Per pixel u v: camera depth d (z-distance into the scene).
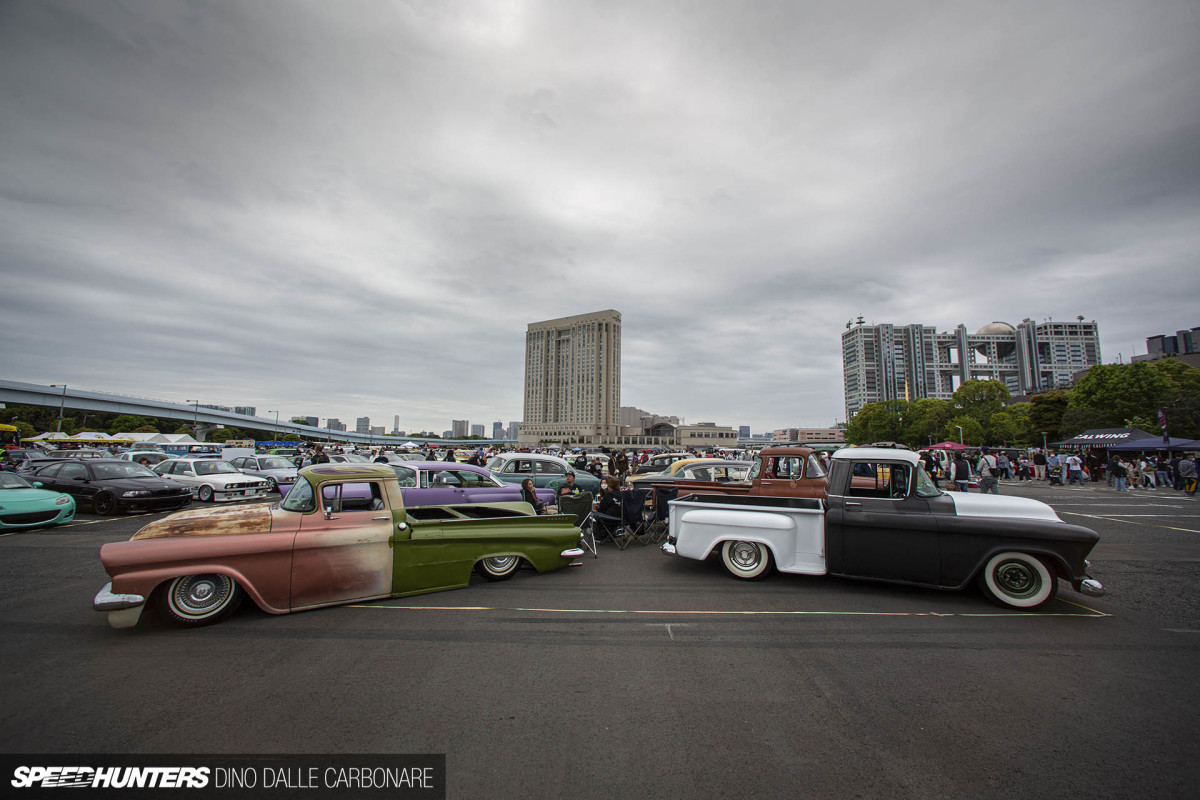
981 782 2.72
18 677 3.89
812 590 6.54
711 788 2.65
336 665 4.17
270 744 3.02
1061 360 180.12
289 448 54.66
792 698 3.67
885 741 3.12
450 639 4.77
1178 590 6.64
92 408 69.50
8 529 10.30
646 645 4.66
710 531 7.12
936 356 180.25
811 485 8.29
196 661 4.22
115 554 4.71
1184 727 3.30
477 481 10.59
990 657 4.43
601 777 2.73
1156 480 23.69
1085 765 2.88
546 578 7.10
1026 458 32.59
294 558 5.42
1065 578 5.65
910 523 6.20
